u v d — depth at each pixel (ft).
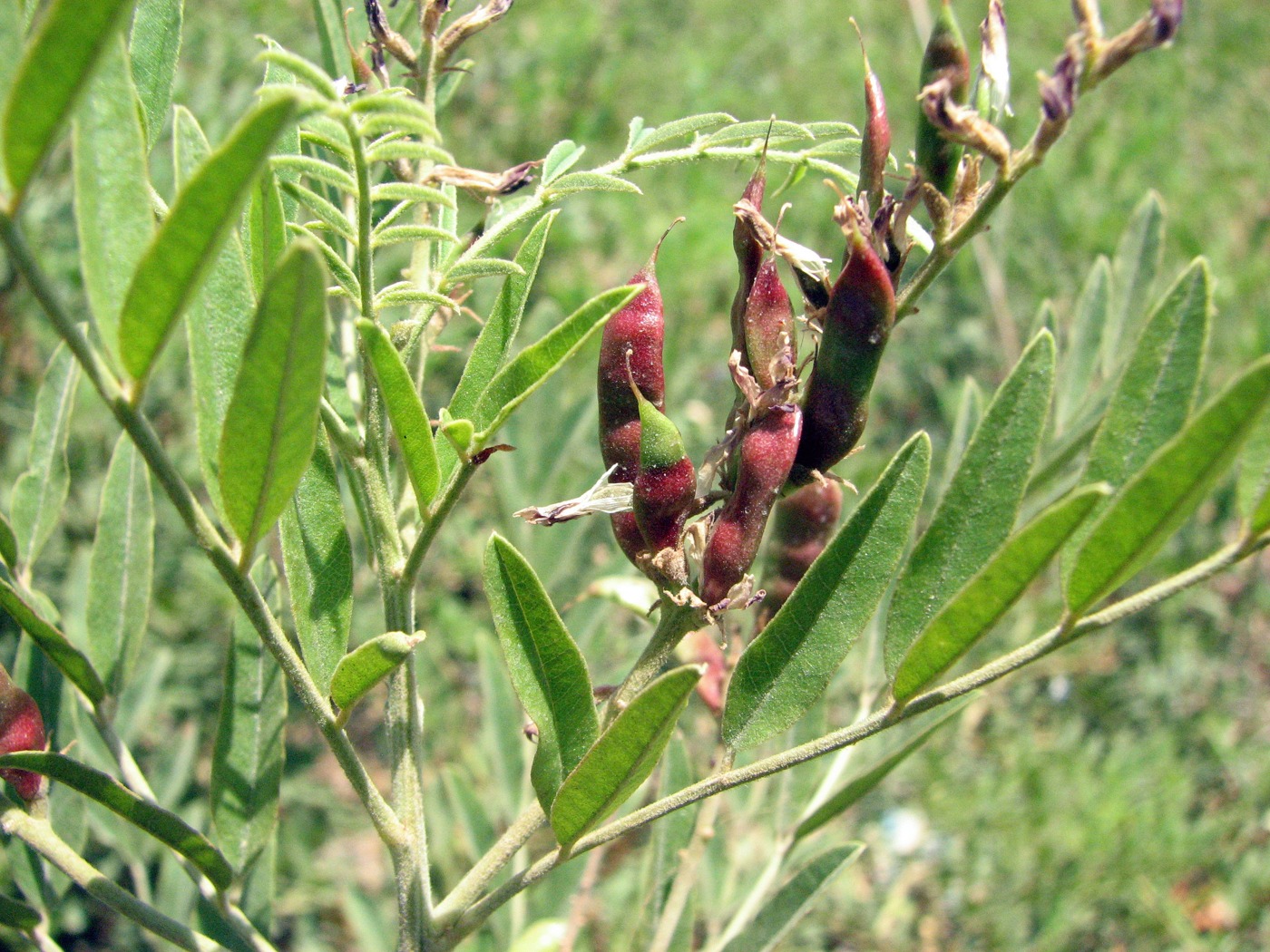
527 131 1.18
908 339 1.19
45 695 0.45
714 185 1.27
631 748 0.28
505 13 0.38
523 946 0.49
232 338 0.29
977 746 0.98
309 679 0.29
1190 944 0.82
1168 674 1.02
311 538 0.33
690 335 1.14
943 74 0.30
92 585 0.43
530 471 0.67
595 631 0.63
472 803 0.62
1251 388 0.23
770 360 0.31
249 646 0.44
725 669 0.49
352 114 0.26
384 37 0.37
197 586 0.96
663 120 1.44
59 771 0.32
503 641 0.30
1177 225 1.24
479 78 1.19
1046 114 0.29
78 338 0.23
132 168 0.24
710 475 0.32
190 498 0.25
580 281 1.03
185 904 0.57
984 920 0.87
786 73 1.66
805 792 0.49
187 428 0.96
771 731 0.33
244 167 0.20
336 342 0.49
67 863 0.34
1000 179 0.30
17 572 0.44
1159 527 0.25
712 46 1.63
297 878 0.97
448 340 0.60
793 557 0.41
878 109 0.31
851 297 0.30
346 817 1.01
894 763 0.43
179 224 0.21
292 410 0.23
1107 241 1.17
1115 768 0.89
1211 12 1.65
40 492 0.44
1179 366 0.30
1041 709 1.00
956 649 0.28
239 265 0.29
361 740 1.06
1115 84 1.48
